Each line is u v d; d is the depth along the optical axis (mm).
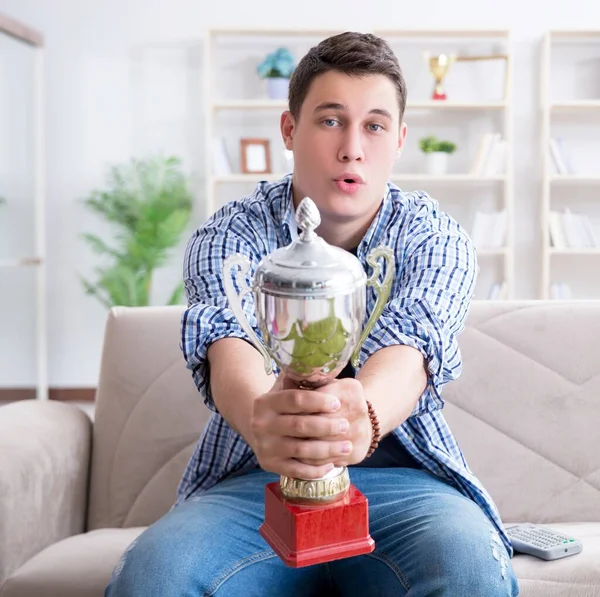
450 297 1129
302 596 1088
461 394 1471
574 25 4684
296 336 740
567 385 1468
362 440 794
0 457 1269
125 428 1501
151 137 4801
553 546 1207
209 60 4480
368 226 1239
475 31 4473
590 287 4762
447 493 1111
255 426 780
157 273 4855
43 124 4762
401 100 1138
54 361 4879
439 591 925
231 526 1031
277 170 4797
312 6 4738
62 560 1223
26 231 4434
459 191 4793
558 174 4512
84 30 4746
